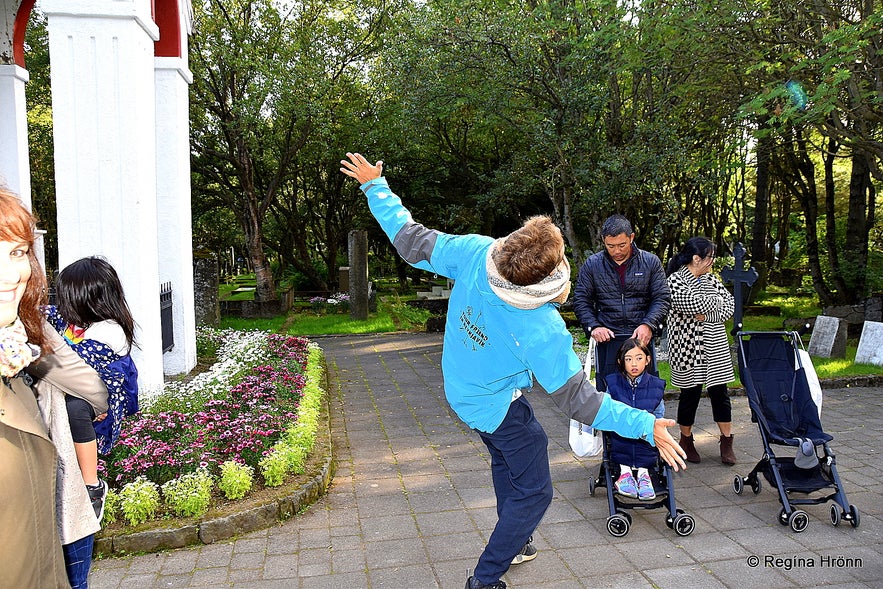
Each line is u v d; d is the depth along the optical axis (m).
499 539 2.85
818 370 7.98
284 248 22.88
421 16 11.38
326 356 10.48
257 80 14.70
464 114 14.23
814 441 4.02
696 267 4.88
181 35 7.49
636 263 4.55
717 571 3.38
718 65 9.62
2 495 1.59
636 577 3.32
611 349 4.41
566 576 3.34
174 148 7.41
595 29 10.17
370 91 17.52
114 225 5.78
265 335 9.28
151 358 5.95
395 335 12.92
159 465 4.04
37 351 1.76
